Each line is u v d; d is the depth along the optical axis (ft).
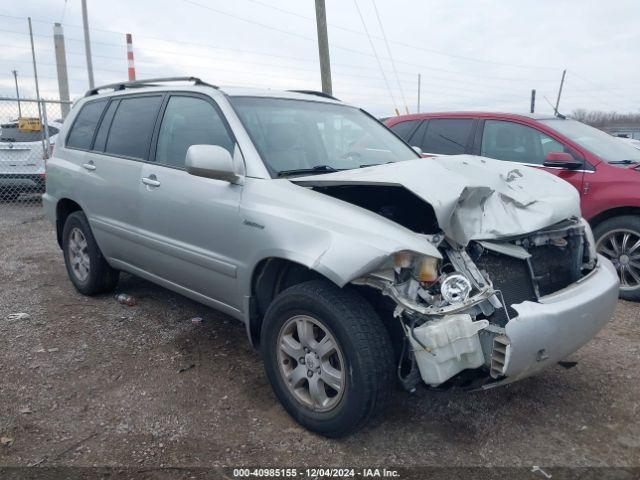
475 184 9.83
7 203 36.88
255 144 11.75
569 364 11.41
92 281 16.72
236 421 10.63
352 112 15.21
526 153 20.40
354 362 9.15
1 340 13.96
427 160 11.28
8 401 11.15
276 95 13.75
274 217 10.48
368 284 9.25
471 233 9.57
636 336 14.76
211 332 14.73
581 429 10.51
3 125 35.40
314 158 12.48
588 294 10.15
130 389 11.75
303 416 10.21
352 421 9.37
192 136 13.04
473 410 11.13
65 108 39.91
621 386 12.10
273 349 10.64
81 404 11.12
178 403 11.23
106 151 15.66
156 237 13.55
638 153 20.43
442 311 8.80
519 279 9.93
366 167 12.14
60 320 15.39
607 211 18.10
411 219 10.87
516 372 8.89
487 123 21.70
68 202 17.49
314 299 9.65
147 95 14.97
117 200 14.73
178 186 12.76
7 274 19.85
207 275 12.37
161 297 17.35
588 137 20.26
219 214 11.65
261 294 11.32
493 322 9.15
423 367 8.80
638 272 17.57
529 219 10.18
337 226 9.64
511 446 9.96
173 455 9.59
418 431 10.39
